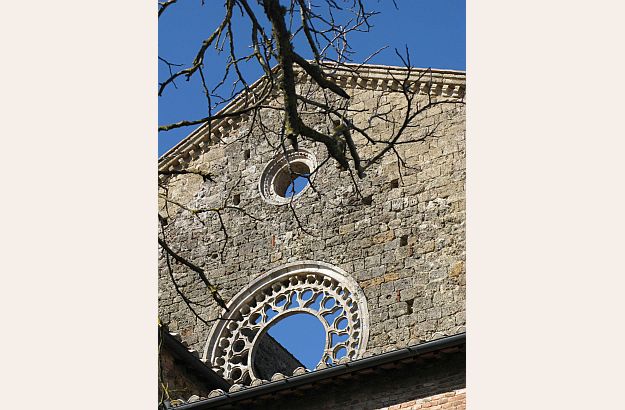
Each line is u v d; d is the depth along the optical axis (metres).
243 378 27.84
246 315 28.89
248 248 29.72
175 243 30.72
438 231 27.33
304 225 29.19
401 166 28.53
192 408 18.47
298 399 18.31
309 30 12.38
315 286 28.28
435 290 26.58
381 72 29.59
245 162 31.17
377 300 27.11
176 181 31.94
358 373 17.83
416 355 17.39
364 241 28.11
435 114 28.77
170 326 29.30
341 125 11.81
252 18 11.95
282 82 11.40
